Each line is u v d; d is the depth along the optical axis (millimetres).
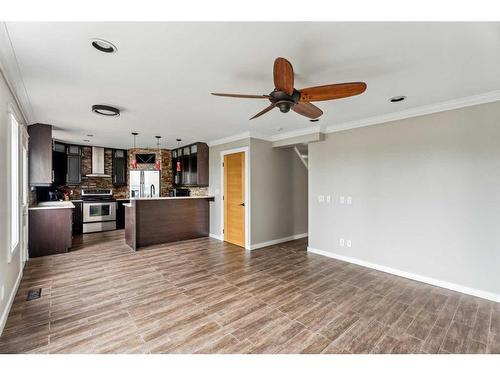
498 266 2682
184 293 2828
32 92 2730
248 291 2896
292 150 5676
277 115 3611
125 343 1922
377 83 2471
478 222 2809
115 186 7199
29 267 3652
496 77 2336
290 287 3018
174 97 2896
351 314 2396
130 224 4918
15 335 2006
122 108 3309
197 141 5895
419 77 2342
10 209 2426
